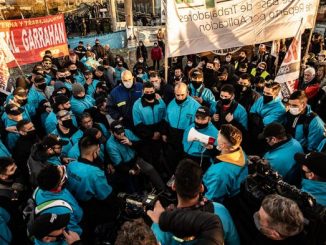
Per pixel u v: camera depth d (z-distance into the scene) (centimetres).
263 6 430
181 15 409
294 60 458
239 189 240
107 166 380
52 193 239
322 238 169
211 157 340
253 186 208
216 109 425
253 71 747
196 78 489
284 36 455
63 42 758
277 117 387
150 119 415
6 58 575
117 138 362
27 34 679
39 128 530
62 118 367
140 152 431
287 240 161
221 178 235
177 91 388
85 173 274
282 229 152
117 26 2120
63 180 245
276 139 277
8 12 2219
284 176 273
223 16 423
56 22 734
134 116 423
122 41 1561
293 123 351
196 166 169
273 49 746
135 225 130
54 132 381
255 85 561
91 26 2211
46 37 720
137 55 1348
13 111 414
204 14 416
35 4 2509
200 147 343
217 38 431
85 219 277
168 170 420
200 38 425
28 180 376
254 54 1034
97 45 1145
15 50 666
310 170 214
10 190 279
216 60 750
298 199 184
